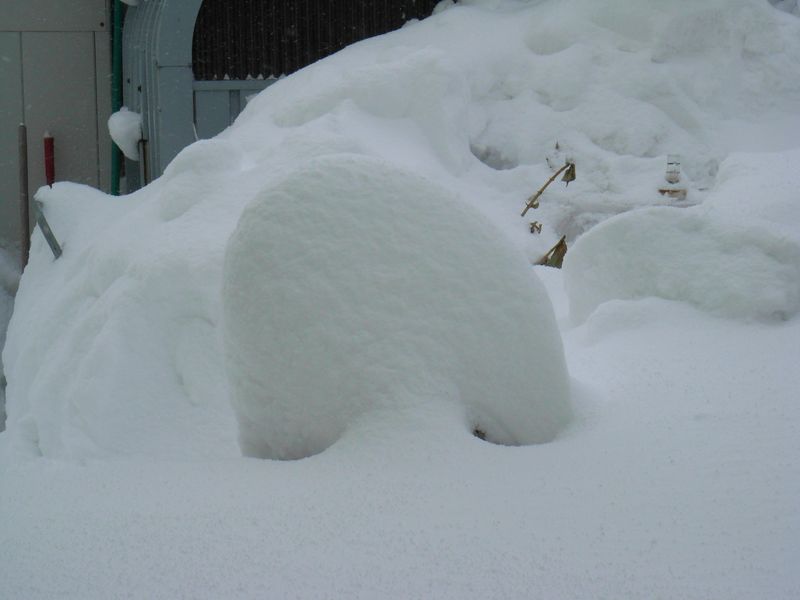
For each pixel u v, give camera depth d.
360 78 8.76
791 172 5.56
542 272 6.56
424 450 3.08
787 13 10.60
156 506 2.93
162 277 5.48
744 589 2.33
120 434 5.07
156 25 10.69
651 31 9.56
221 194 6.36
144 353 5.32
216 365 5.22
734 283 4.51
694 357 4.04
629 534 2.59
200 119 10.77
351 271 3.30
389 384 3.24
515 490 2.85
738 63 9.61
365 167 3.45
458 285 3.33
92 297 6.41
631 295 4.83
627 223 4.87
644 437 3.21
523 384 3.36
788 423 3.25
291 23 11.11
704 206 5.24
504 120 9.52
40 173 13.88
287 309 3.28
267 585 2.42
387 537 2.62
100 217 8.57
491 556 2.51
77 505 3.02
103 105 13.88
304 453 3.36
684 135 9.22
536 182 8.86
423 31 10.42
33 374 6.47
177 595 2.40
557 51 9.81
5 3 13.60
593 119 9.30
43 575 2.55
